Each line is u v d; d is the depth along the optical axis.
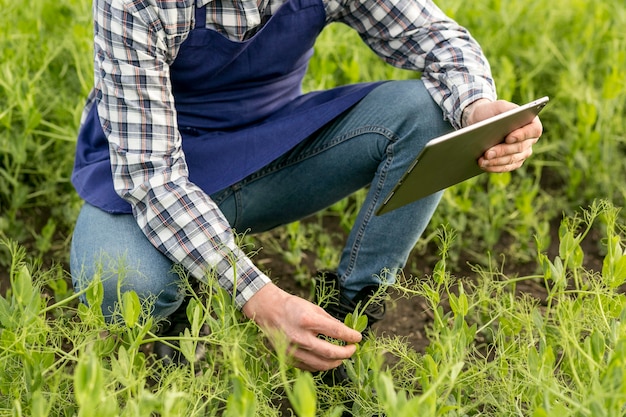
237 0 1.90
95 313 1.78
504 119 1.78
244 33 1.95
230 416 1.51
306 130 2.09
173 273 1.94
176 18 1.83
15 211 2.83
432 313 2.56
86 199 2.02
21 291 1.66
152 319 1.74
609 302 1.95
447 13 3.38
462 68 2.03
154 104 1.84
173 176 1.85
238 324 1.78
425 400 1.51
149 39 1.81
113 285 1.91
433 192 1.96
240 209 2.17
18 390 1.73
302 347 1.74
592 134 3.07
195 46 1.93
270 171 2.15
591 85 3.35
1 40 3.09
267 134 2.09
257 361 1.83
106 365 1.80
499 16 3.70
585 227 3.04
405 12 2.08
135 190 1.84
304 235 2.98
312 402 1.33
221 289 1.77
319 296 2.12
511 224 3.04
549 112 3.46
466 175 1.99
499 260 2.86
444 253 1.96
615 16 3.81
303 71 2.23
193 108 2.09
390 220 2.06
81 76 2.97
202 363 2.20
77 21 3.30
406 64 2.16
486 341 2.42
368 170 2.15
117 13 1.79
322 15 2.02
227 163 2.07
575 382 1.79
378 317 2.15
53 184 2.95
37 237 2.73
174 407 1.51
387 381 1.40
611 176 3.10
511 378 1.81
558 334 1.94
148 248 1.92
